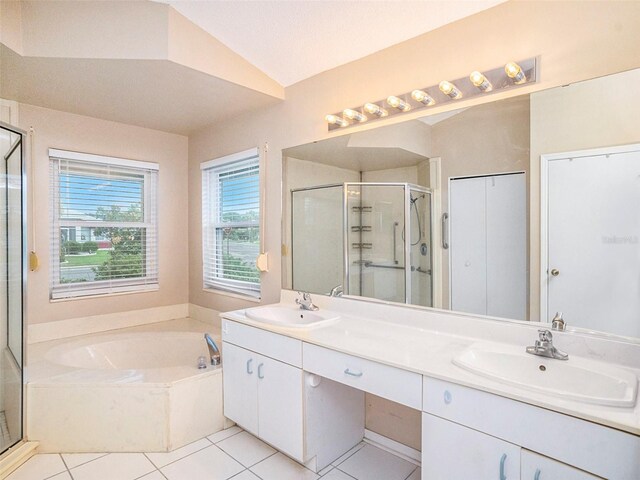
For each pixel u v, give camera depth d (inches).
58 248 117.4
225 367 93.5
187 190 146.3
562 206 60.6
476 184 69.8
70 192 119.5
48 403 83.7
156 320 138.5
